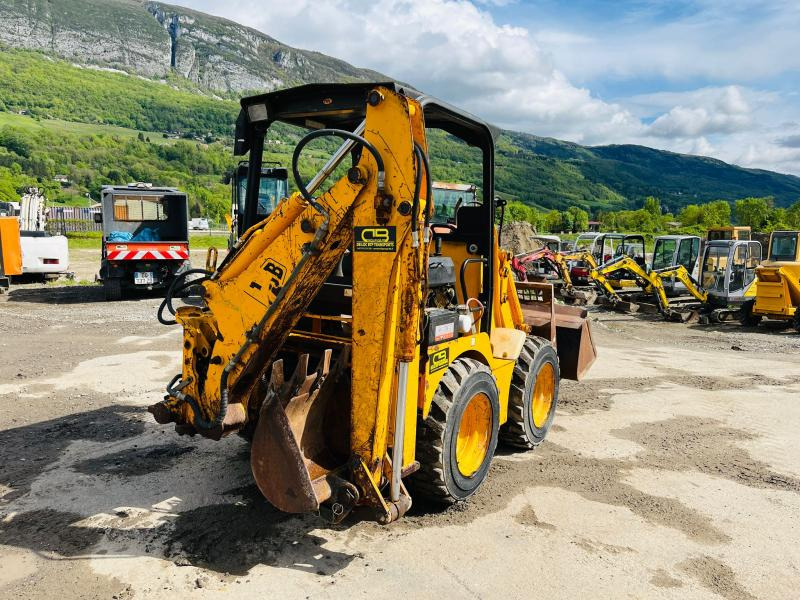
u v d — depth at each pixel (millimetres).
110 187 13930
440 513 3842
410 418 3359
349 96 3467
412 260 3059
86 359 7684
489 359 4332
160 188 14609
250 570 3098
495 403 4164
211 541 3363
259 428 3025
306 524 3588
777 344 12039
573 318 6379
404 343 3146
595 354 6754
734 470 4832
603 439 5484
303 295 3291
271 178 10344
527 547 3465
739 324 15039
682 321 15289
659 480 4570
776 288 13711
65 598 2828
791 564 3406
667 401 6910
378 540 3457
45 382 6602
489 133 4398
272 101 3746
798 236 16031
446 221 5438
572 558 3371
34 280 16562
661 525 3824
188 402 3555
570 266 22547
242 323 3322
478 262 4531
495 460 4859
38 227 19297
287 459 2961
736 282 15453
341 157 3139
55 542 3320
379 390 3098
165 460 4520
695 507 4113
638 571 3271
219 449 4758
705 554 3484
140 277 13172
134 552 3232
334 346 3809
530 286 5746
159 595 2865
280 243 3209
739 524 3883
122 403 5910
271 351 3410
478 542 3492
